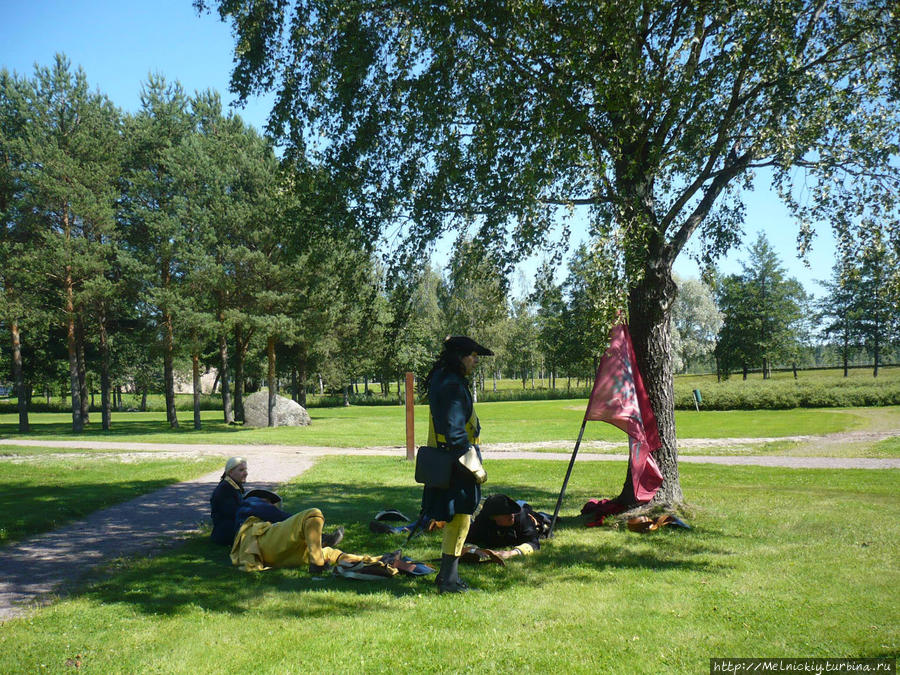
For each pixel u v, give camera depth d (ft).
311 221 27.61
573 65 21.72
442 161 25.52
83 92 96.32
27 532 23.89
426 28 24.03
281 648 12.30
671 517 23.54
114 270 102.32
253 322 94.32
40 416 162.40
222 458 52.85
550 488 35.09
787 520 24.27
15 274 90.27
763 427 76.48
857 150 23.67
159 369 189.78
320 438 75.92
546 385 307.58
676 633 12.78
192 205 93.15
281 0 25.96
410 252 27.22
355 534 22.85
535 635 12.84
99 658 11.91
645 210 24.31
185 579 17.31
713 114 25.38
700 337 245.24
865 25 24.13
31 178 88.22
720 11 22.48
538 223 24.54
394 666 11.43
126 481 38.24
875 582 15.84
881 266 23.80
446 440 15.87
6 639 12.91
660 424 25.86
